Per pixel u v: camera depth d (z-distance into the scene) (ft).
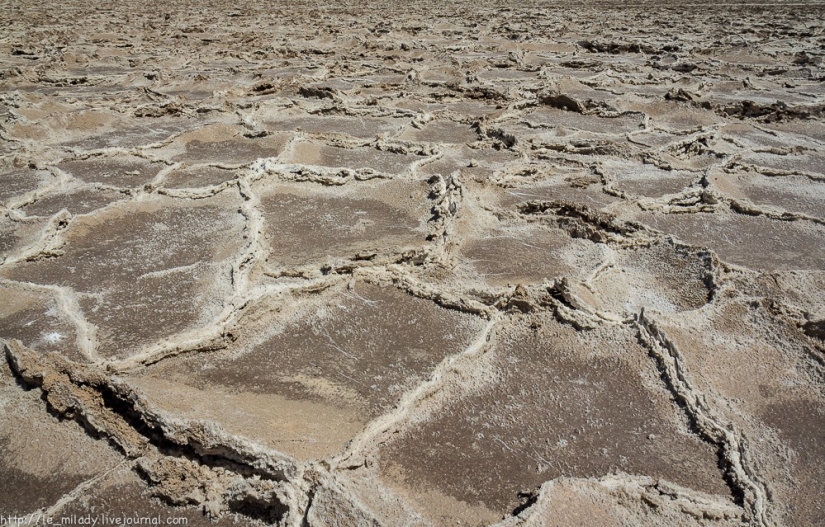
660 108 60.54
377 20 120.26
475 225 37.19
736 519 18.98
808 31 101.04
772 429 22.08
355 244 35.32
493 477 20.54
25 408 23.48
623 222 37.42
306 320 28.63
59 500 20.22
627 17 122.62
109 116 58.80
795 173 45.09
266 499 19.47
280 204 41.01
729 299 28.55
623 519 18.66
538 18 121.08
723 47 89.04
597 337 26.81
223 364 25.80
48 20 120.16
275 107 62.13
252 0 169.68
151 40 100.27
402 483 20.39
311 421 22.41
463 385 24.53
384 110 61.16
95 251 35.24
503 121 57.82
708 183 42.37
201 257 34.01
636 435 22.18
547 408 23.40
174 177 45.68
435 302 29.73
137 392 22.22
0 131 53.42
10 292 30.73
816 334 26.55
